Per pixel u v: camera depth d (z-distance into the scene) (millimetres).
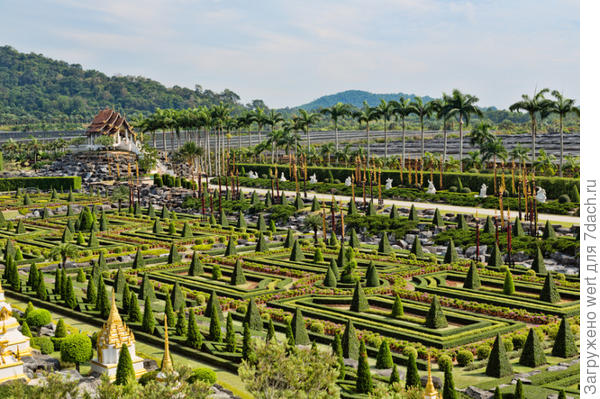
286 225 112562
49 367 41781
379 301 59562
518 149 140375
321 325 51375
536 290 63094
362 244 92250
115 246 90625
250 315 52281
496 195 114062
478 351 46031
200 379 39312
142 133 193500
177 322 50094
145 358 45031
